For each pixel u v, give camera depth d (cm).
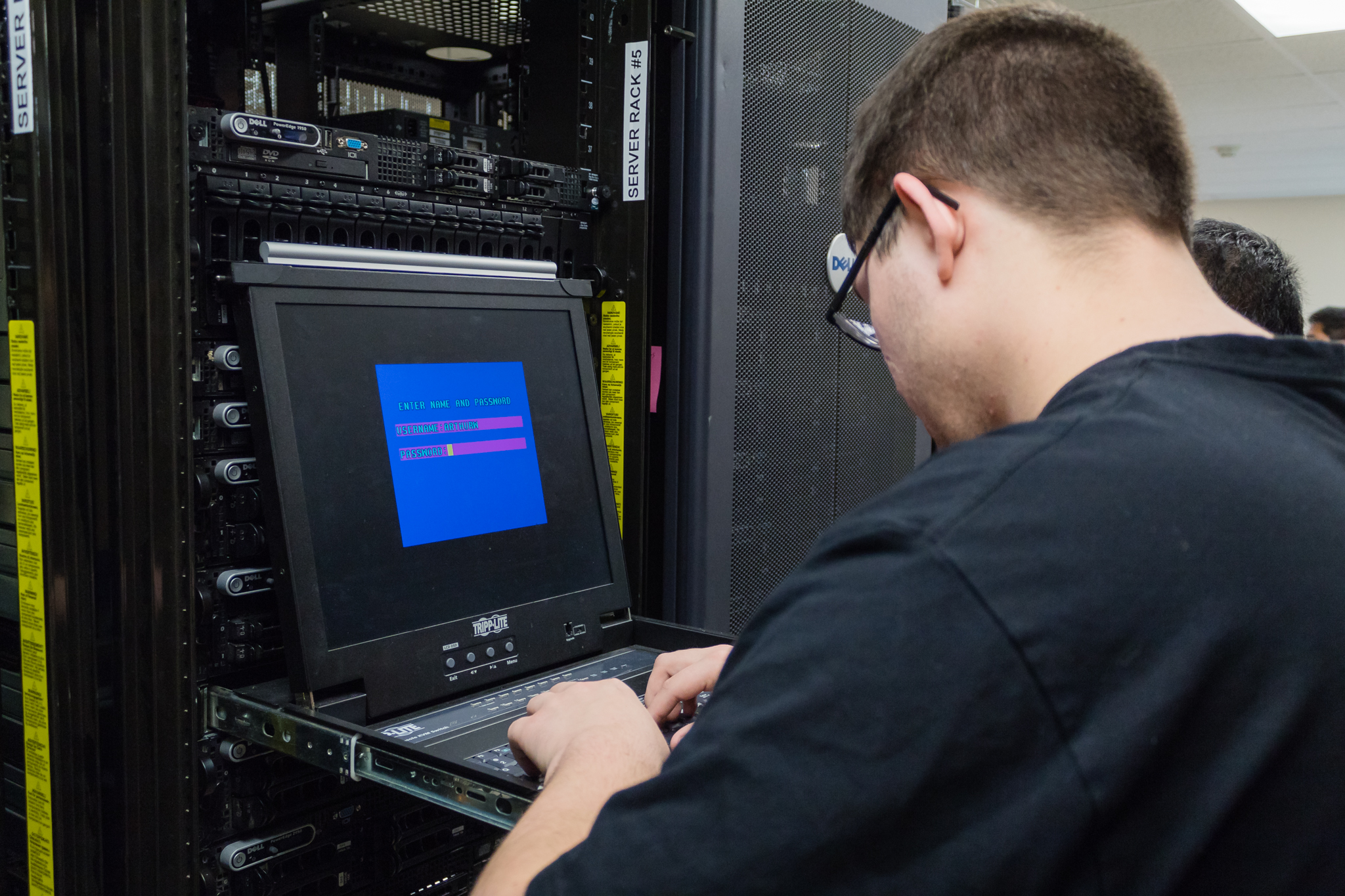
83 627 95
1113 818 41
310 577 86
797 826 42
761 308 135
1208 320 52
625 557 129
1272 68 570
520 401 111
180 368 88
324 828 104
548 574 109
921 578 43
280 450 87
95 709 95
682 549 129
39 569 99
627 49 127
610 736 66
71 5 89
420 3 134
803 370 144
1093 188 52
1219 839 42
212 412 92
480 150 132
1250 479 44
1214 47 534
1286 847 42
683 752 47
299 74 138
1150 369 48
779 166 136
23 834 105
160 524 89
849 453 156
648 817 45
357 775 81
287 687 93
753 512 136
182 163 87
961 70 56
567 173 125
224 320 92
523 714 94
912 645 42
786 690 44
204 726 93
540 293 116
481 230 116
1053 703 40
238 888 97
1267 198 1032
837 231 149
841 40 146
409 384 100
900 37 160
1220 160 834
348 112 151
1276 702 41
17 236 97
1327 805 42
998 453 46
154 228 87
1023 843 40
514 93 152
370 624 91
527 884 51
